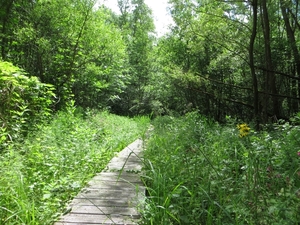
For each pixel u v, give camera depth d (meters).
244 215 2.58
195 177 3.67
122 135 9.95
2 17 10.73
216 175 3.52
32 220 2.81
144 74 29.98
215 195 3.27
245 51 13.22
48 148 5.11
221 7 12.64
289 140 4.32
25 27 11.62
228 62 15.35
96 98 19.23
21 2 11.61
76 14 12.75
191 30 13.62
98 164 5.55
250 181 2.97
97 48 14.28
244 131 3.22
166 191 3.38
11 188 3.17
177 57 20.66
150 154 5.86
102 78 18.44
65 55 13.09
